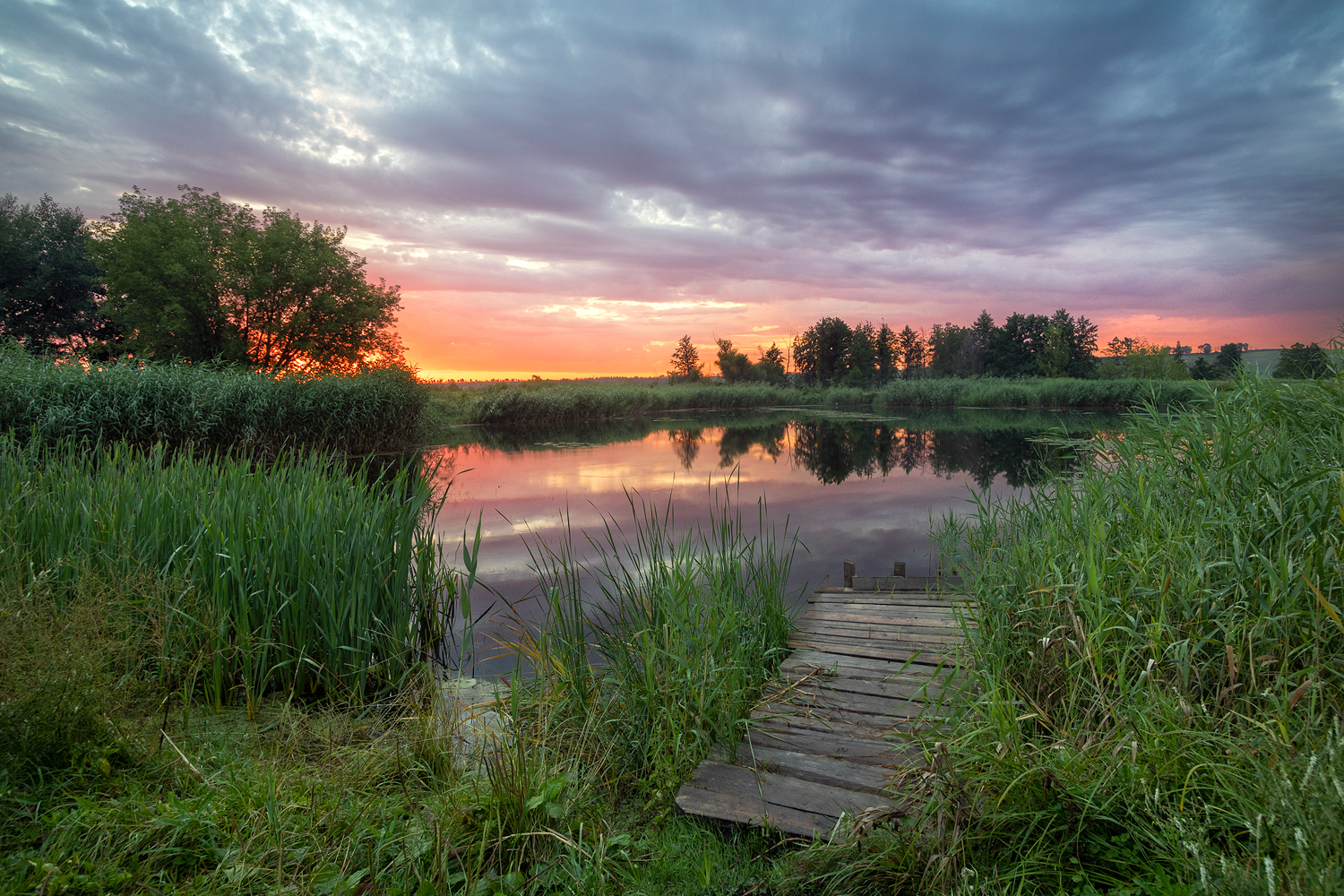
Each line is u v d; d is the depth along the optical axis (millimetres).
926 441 17609
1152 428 3324
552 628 3531
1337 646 2037
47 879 1612
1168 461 3020
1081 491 3330
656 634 3229
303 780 2316
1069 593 2432
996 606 2674
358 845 1952
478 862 1882
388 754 2631
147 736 2607
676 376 44625
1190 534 2486
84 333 25094
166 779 2312
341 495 4570
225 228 21047
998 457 14008
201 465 4828
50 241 24875
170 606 3182
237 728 3043
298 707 3352
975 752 1976
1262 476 2564
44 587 2816
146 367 11805
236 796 2156
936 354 52312
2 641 2199
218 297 20047
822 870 1901
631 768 2746
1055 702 2307
